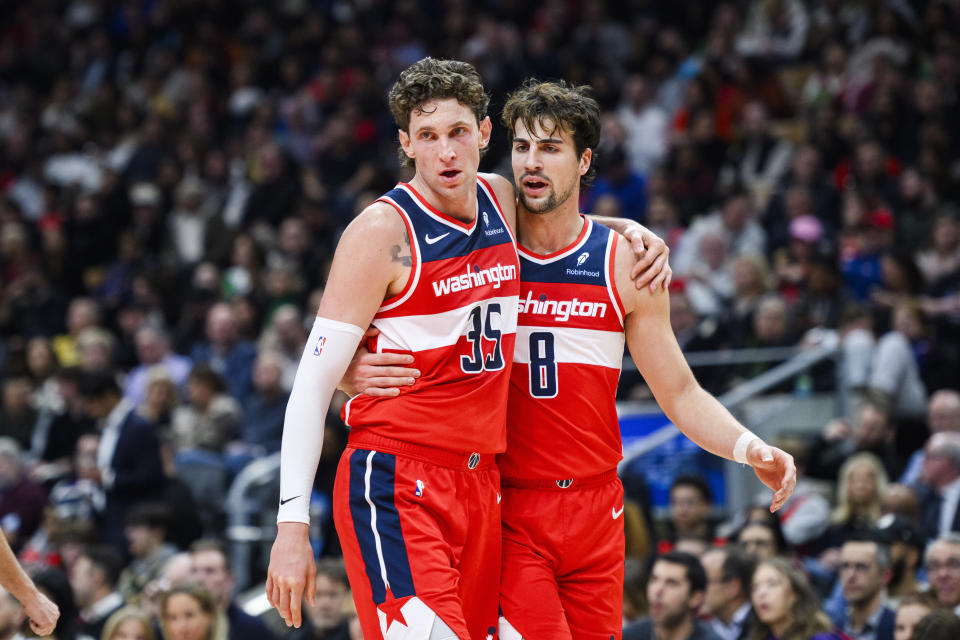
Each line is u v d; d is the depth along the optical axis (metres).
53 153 24.91
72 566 11.52
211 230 20.19
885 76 19.00
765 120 19.22
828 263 15.02
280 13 25.83
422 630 4.99
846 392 13.21
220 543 10.21
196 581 9.34
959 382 13.74
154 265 20.16
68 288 21.50
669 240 17.34
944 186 17.34
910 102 18.64
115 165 23.84
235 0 26.55
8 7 28.77
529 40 22.28
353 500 5.24
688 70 21.94
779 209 17.09
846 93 19.62
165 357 17.09
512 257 5.46
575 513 5.63
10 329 20.05
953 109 18.48
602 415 5.67
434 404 5.21
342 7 25.44
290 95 23.91
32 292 20.42
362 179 20.12
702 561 9.25
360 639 8.97
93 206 21.88
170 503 12.33
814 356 13.23
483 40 22.55
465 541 5.28
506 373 5.40
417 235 5.25
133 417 12.93
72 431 15.27
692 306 15.33
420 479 5.18
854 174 17.64
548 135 5.47
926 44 20.17
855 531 9.44
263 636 9.88
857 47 20.75
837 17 21.34
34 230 22.33
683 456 12.61
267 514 12.95
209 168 21.58
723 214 17.00
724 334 14.15
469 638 5.05
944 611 7.38
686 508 10.89
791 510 11.28
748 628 8.75
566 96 5.50
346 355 5.18
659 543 11.41
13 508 13.20
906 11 21.00
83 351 16.14
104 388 15.38
